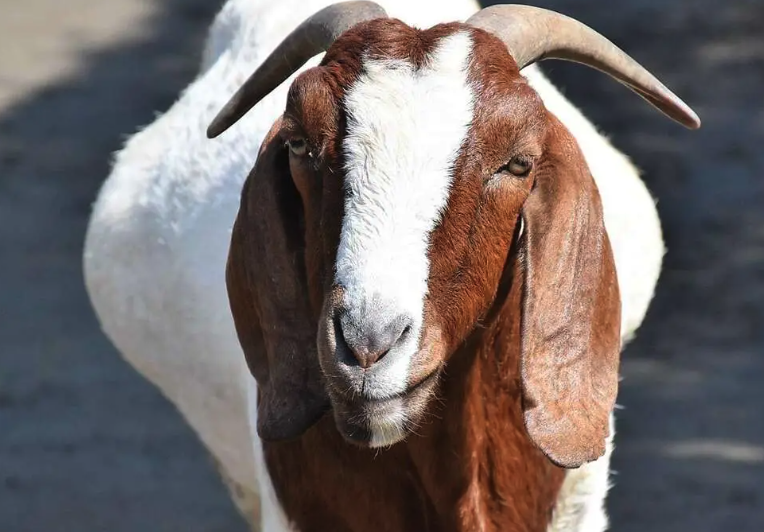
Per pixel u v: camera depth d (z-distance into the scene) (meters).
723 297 16.89
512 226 7.46
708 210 18.64
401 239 6.93
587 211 7.77
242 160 10.29
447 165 7.04
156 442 15.23
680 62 22.69
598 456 7.84
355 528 8.56
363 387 6.84
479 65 7.21
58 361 16.77
